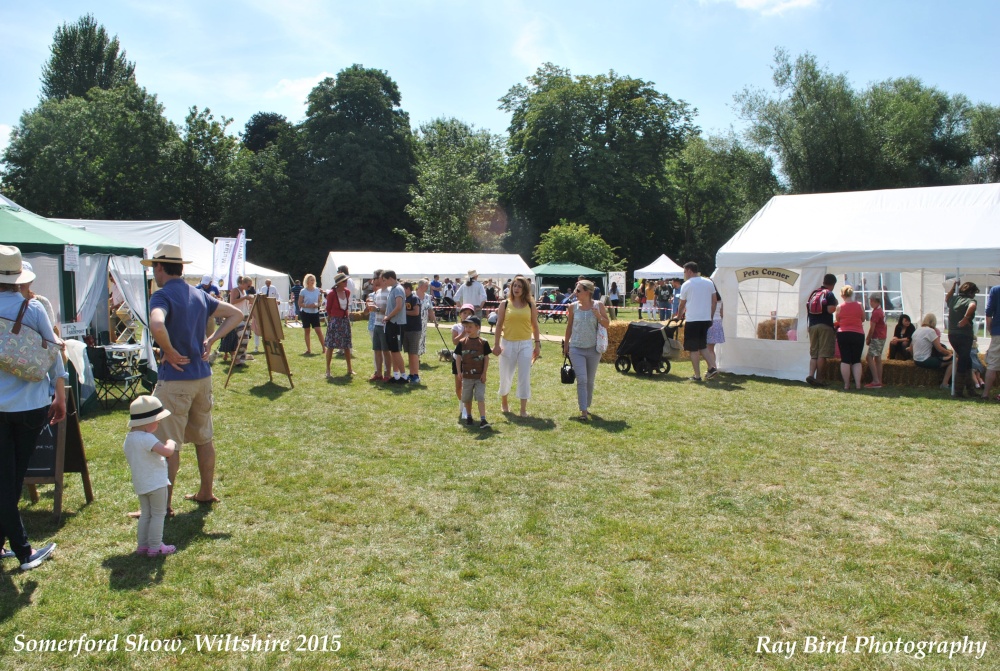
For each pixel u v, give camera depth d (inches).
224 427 282.8
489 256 1222.3
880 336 398.0
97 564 151.2
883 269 408.8
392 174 1856.5
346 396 355.3
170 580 144.1
